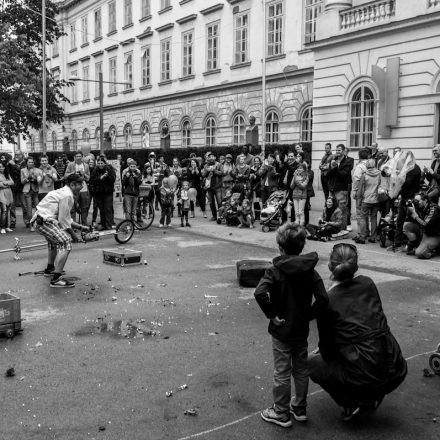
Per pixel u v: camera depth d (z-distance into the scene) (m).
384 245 11.57
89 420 4.22
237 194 14.89
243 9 27.88
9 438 3.95
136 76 38.38
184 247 11.83
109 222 14.77
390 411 4.40
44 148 24.72
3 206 14.34
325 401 4.57
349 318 4.03
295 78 24.94
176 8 33.50
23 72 22.53
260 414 4.32
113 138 41.75
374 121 18.41
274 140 26.48
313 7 23.91
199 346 5.80
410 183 10.87
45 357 5.50
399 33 17.27
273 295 4.09
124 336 6.11
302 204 13.58
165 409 4.40
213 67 30.67
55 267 8.37
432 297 7.72
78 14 46.22
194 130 32.41
